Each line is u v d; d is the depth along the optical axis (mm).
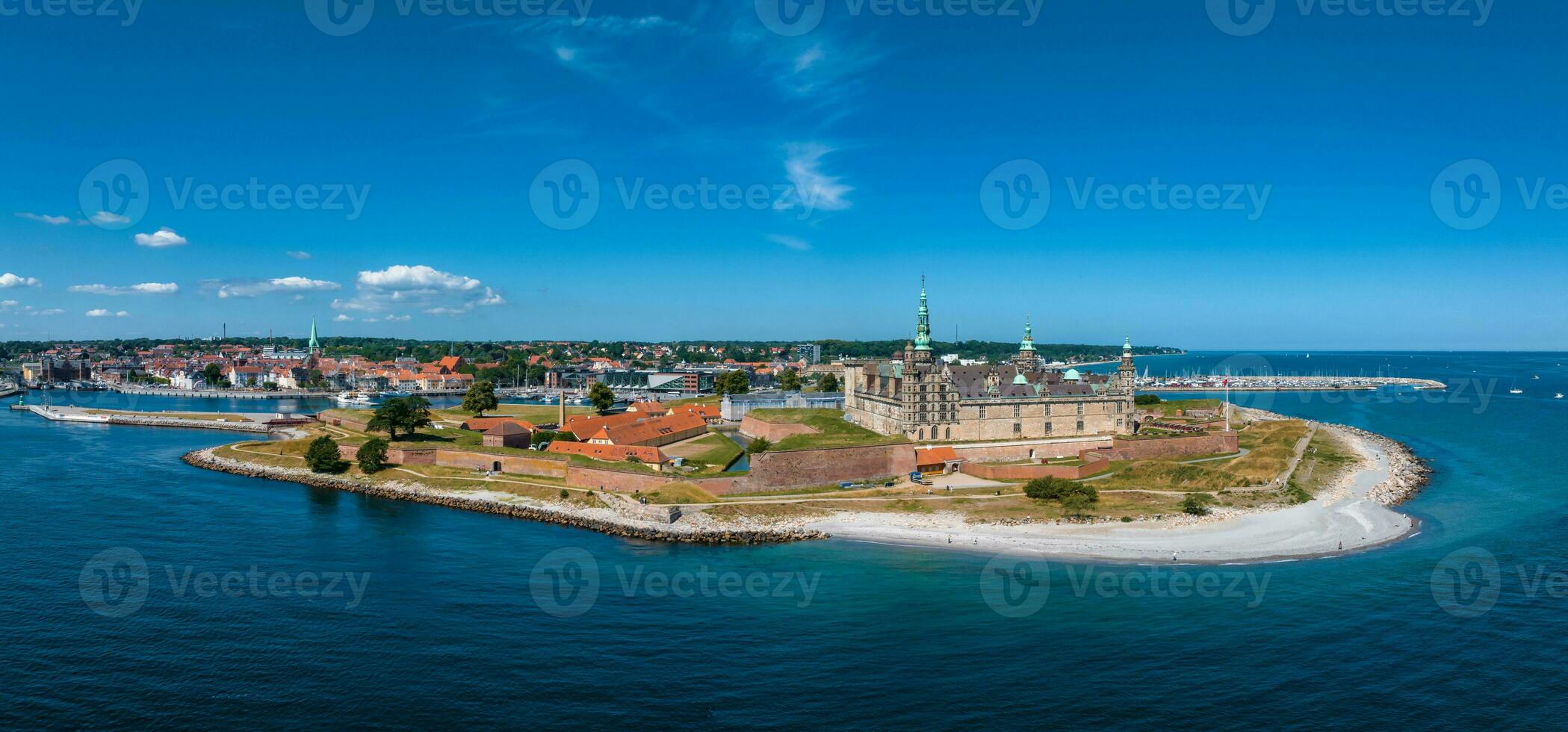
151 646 88438
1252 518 144875
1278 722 74875
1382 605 102562
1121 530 138500
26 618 95125
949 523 143375
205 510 150375
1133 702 78375
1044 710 76875
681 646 90812
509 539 135250
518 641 91562
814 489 163875
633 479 163625
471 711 76250
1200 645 91125
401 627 94625
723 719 75375
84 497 156625
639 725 74312
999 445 195250
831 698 79062
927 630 95500
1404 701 78625
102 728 72500
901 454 176375
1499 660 86938
